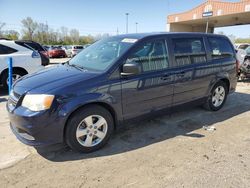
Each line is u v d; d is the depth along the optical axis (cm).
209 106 534
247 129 449
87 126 346
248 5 2267
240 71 921
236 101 639
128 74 359
